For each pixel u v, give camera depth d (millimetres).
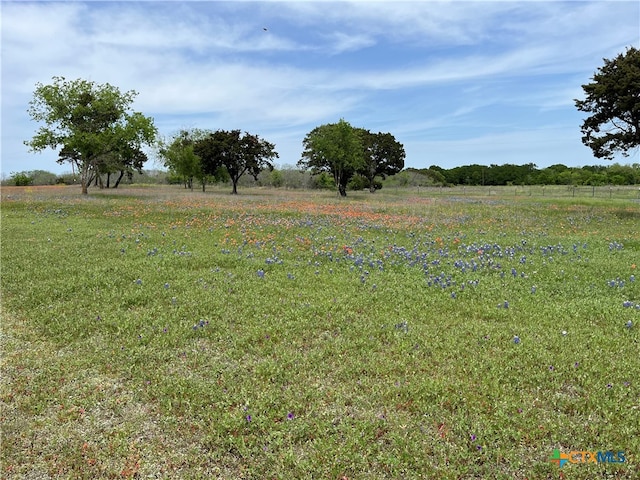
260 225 19406
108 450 4195
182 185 78812
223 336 6574
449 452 4082
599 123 28203
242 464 4020
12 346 6293
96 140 40438
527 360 5742
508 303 8008
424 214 25266
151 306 7930
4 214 22516
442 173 107438
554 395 4926
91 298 8211
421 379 5266
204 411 4734
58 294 8414
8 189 52688
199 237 15758
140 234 16062
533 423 4434
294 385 5191
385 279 9805
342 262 11516
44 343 6410
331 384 5281
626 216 24656
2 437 4379
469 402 4801
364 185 70375
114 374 5562
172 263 11094
